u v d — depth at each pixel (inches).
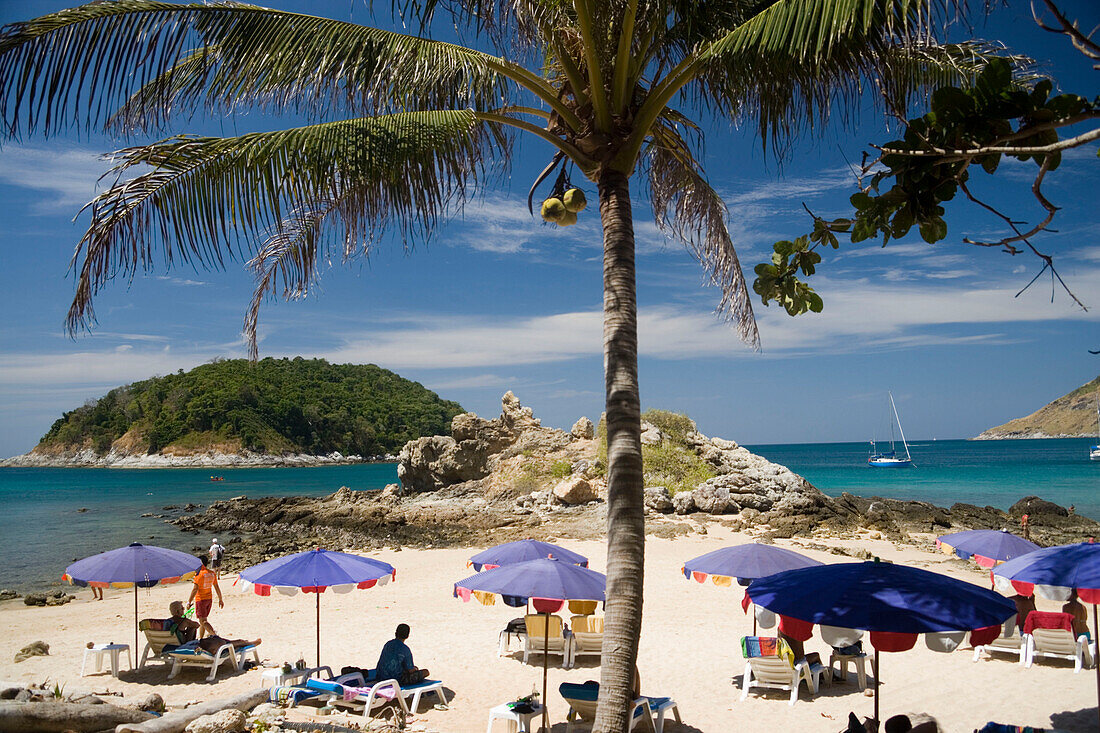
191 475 4933.6
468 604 716.7
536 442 1796.3
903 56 279.6
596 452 1683.1
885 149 149.3
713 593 740.7
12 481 4483.3
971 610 222.2
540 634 481.7
